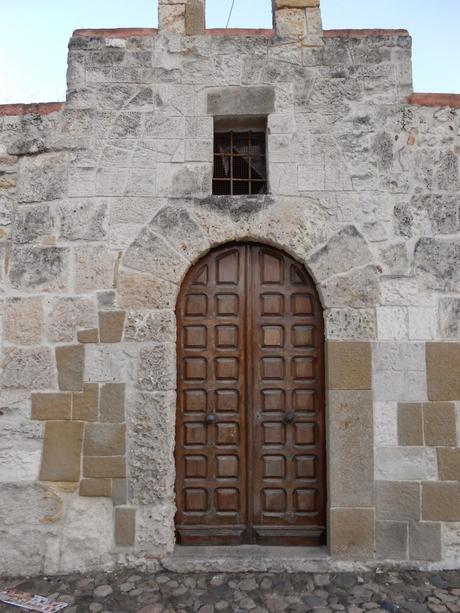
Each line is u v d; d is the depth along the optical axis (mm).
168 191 3893
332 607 3158
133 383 3730
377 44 4016
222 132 4160
